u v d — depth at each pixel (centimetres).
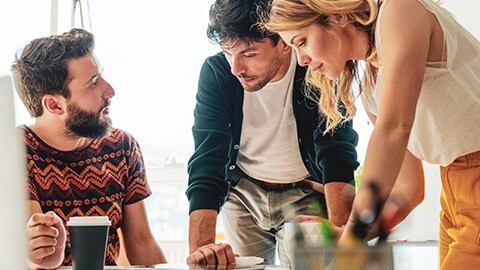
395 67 93
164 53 334
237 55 149
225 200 167
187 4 331
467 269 103
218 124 163
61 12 297
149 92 336
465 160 107
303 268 56
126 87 337
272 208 177
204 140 161
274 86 162
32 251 108
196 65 330
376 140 91
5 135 63
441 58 101
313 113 161
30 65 160
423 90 105
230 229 188
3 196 63
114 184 164
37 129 164
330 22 108
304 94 161
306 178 175
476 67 105
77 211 157
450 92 103
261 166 175
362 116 301
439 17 100
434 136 109
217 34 148
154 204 334
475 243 103
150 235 169
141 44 335
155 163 337
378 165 90
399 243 55
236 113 167
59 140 163
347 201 119
